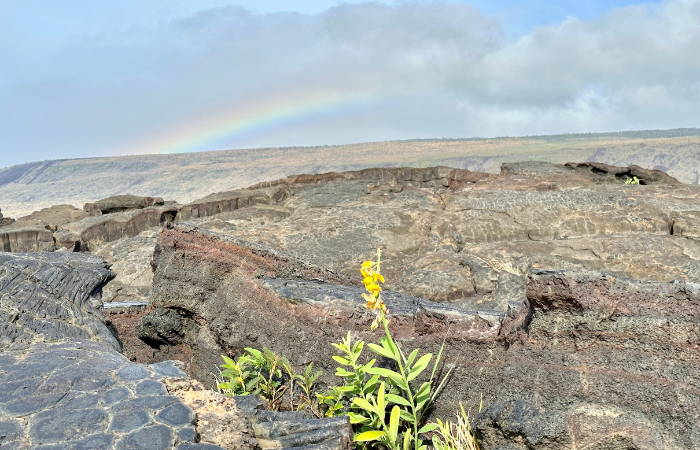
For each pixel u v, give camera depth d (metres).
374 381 4.01
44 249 13.23
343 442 3.20
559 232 10.51
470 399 4.16
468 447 3.76
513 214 11.23
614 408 3.45
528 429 3.46
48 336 4.24
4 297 4.60
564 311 3.76
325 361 4.97
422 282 8.32
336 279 6.52
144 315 6.96
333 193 14.12
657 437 3.29
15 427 2.88
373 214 11.91
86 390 3.30
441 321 4.50
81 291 5.08
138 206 17.80
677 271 8.38
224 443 2.93
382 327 4.79
